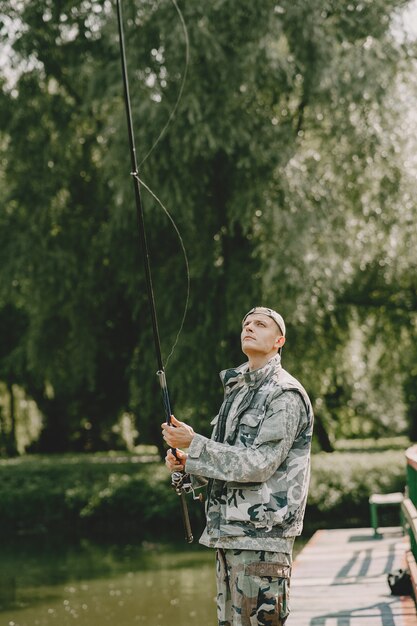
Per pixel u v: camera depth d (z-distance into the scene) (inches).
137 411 717.3
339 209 503.2
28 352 653.3
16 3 542.9
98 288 617.3
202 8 470.9
